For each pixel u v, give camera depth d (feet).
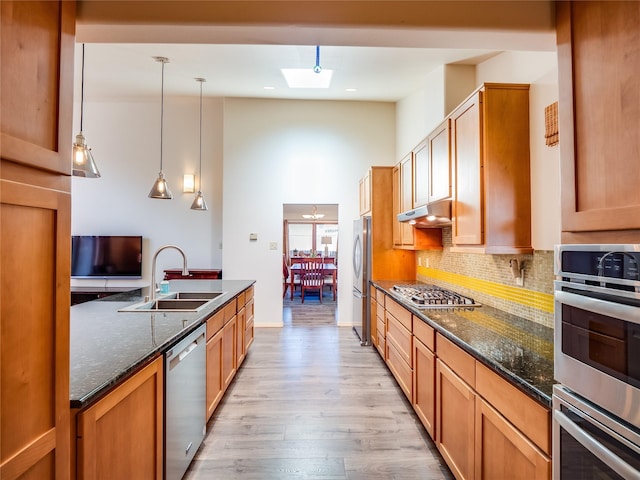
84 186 17.90
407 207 11.68
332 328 16.57
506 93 6.37
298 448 7.08
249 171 17.15
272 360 12.17
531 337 5.61
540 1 4.31
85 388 3.64
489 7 4.30
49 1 2.85
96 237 17.63
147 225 18.06
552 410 3.39
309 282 22.80
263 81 14.42
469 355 5.23
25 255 2.57
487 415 4.68
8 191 2.39
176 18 4.25
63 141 2.99
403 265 13.97
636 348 2.45
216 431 7.69
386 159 17.38
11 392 2.42
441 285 11.40
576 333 3.06
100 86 15.29
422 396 7.48
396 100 16.83
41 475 2.72
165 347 5.24
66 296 3.03
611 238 2.97
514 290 7.19
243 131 17.10
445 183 8.16
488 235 6.33
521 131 6.38
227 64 12.73
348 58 11.51
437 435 6.55
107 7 4.22
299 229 27.04
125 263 17.69
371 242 13.91
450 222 9.21
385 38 4.56
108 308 7.83
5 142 2.36
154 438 5.01
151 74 13.74
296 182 17.21
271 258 17.13
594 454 2.81
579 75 3.38
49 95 2.84
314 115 17.24
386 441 7.33
